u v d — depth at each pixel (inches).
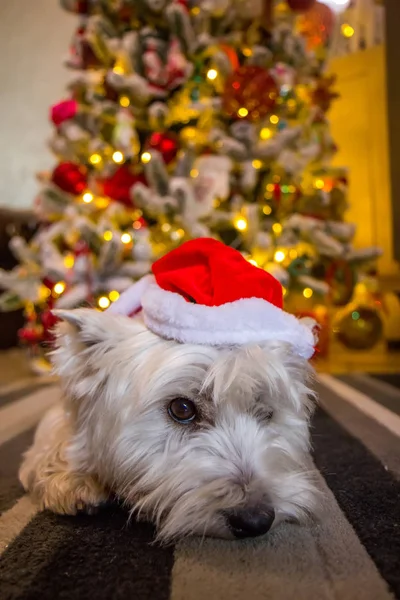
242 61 39.9
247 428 14.5
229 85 34.9
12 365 44.6
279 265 36.7
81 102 38.8
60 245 38.7
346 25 55.0
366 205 53.1
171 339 15.1
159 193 34.4
